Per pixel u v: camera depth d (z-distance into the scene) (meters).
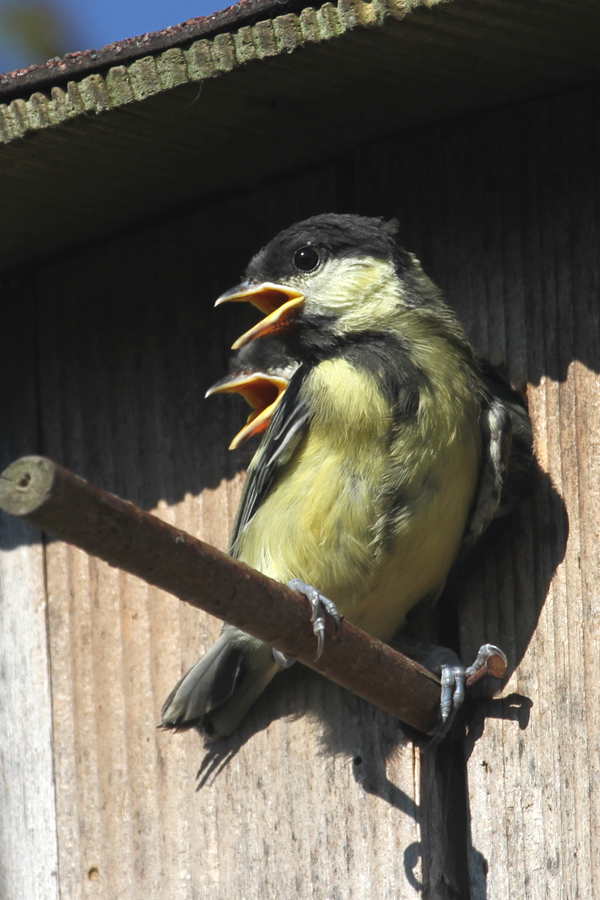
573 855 5.54
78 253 7.43
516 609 5.88
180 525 6.88
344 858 6.12
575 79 5.77
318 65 5.37
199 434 6.89
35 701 7.20
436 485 5.96
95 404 7.25
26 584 7.30
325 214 6.41
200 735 6.63
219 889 6.45
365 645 5.18
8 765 7.24
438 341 6.11
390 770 6.07
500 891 5.70
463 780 5.99
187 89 5.51
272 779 6.39
